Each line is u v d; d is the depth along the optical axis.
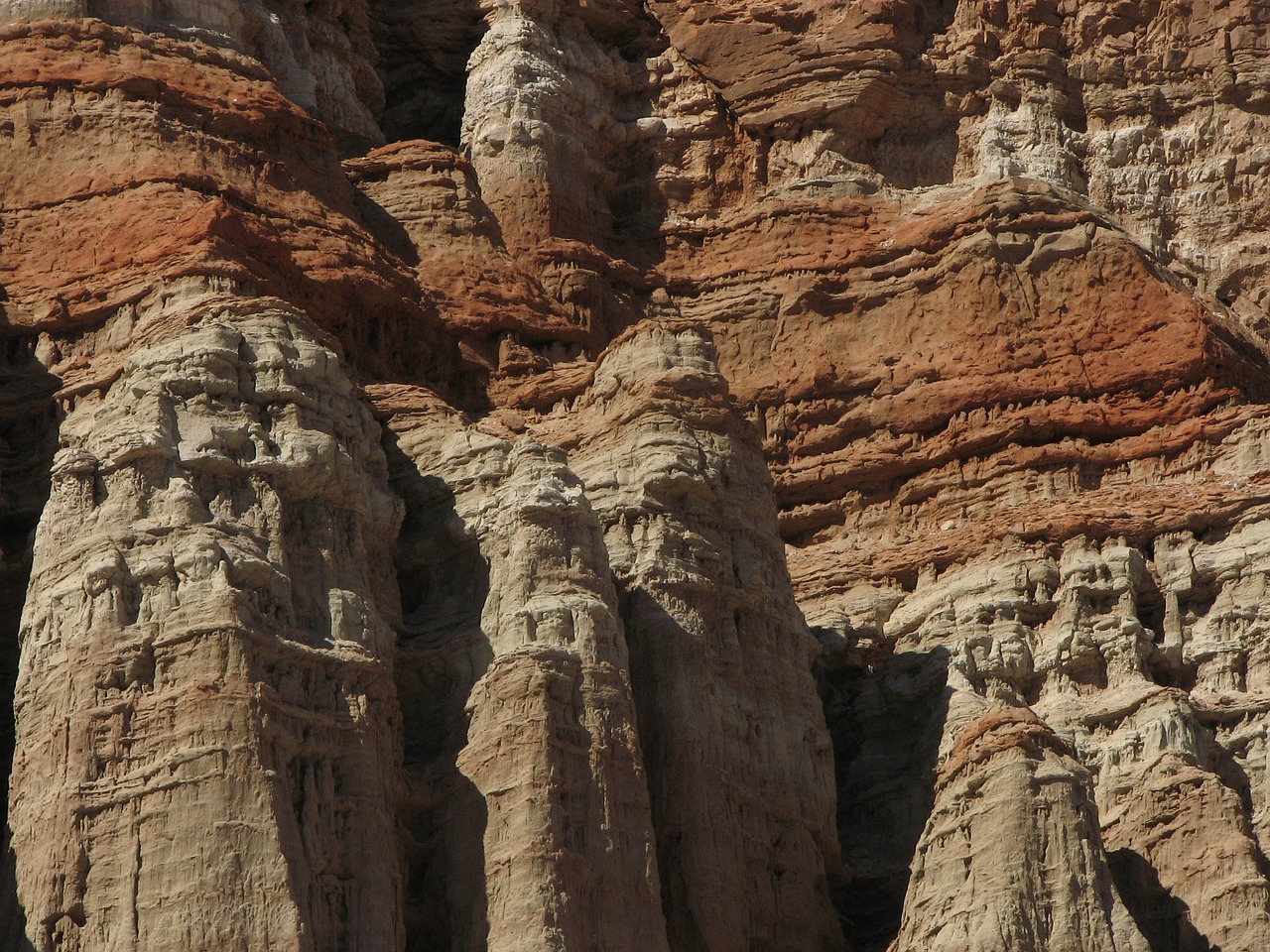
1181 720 169.75
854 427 197.88
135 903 139.88
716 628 162.00
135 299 164.62
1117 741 169.88
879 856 167.88
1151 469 190.88
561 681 150.75
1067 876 152.12
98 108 177.38
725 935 153.00
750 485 168.25
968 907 151.75
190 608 145.38
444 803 150.50
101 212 172.00
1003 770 155.12
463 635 155.50
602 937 146.25
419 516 162.00
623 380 170.50
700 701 158.12
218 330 155.50
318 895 141.88
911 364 198.50
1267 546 179.25
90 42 181.25
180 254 166.25
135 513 148.75
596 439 167.88
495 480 161.38
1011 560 180.38
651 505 163.50
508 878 146.25
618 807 149.50
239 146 179.75
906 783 170.12
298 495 153.12
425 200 189.88
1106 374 195.50
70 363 163.25
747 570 165.50
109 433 151.75
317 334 159.88
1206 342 195.12
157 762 142.25
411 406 167.38
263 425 154.12
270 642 145.75
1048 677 175.25
